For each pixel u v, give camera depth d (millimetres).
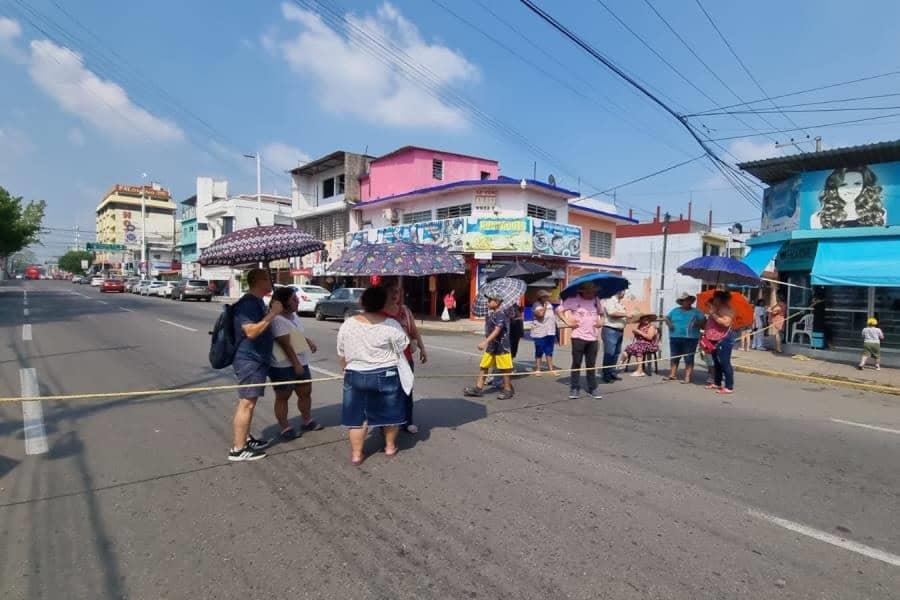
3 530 3266
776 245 13484
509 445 5070
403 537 3260
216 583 2746
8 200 35969
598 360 11586
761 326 14305
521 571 2906
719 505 3840
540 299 9453
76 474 4184
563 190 22891
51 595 2615
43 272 135750
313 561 2971
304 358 5328
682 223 30156
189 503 3689
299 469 4359
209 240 49500
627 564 3002
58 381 7656
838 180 12078
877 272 10836
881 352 11531
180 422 5652
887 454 5133
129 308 23203
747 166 12852
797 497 4027
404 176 26188
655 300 29531
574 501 3834
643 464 4648
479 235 20719
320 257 30859
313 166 31531
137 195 93062
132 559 2961
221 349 4445
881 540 3379
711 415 6539
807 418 6543
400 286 5465
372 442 5090
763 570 2982
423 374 8992
